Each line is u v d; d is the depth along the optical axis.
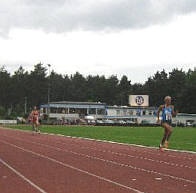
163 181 11.40
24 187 10.35
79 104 127.69
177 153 19.58
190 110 144.25
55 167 14.20
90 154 18.84
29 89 160.62
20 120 100.38
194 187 10.51
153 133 42.94
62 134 38.19
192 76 148.62
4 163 15.20
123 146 23.72
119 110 126.62
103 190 10.01
